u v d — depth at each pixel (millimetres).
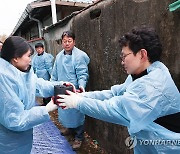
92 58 3471
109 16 2799
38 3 6750
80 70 3314
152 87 1284
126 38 1378
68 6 7543
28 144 1913
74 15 4059
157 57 1393
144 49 1343
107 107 1374
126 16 2420
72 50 3371
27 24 10320
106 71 3084
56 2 6824
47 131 4281
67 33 3334
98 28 3137
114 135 3100
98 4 3074
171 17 1775
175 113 1365
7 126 1645
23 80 1755
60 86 1747
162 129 1360
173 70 1819
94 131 3775
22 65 1746
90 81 3646
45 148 3609
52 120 4844
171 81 1354
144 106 1273
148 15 2053
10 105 1602
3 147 1761
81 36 3793
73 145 3533
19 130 1664
